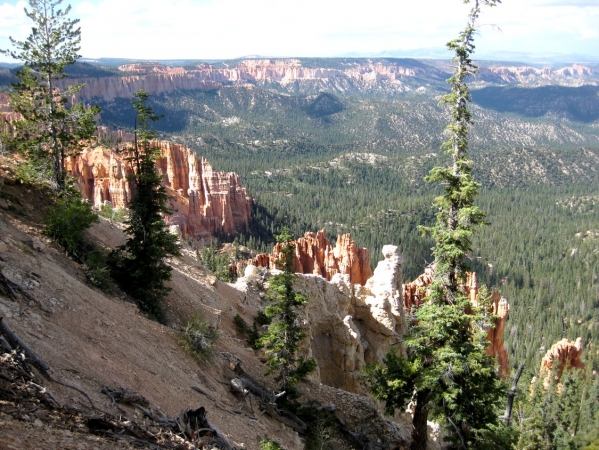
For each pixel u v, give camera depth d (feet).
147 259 91.25
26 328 52.70
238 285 142.31
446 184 80.64
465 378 79.10
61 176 113.50
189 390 67.05
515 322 419.54
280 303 89.30
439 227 80.84
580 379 211.82
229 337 105.81
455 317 77.20
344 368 130.41
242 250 432.25
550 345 374.63
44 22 109.91
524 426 165.07
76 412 43.93
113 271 92.27
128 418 48.21
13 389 41.57
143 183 92.84
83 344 57.88
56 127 113.91
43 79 114.62
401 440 96.99
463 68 74.64
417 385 80.69
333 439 85.10
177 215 417.90
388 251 165.89
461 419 78.89
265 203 634.02
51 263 74.08
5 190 94.84
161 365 68.03
